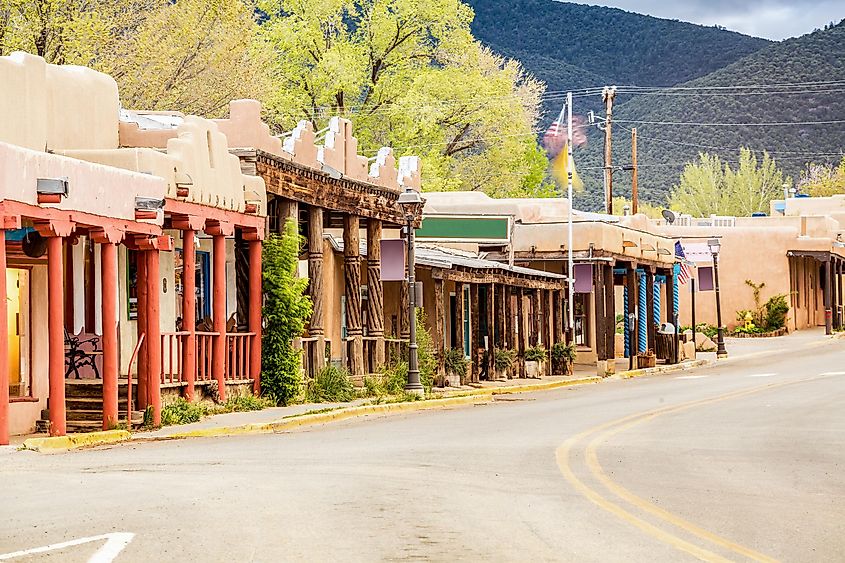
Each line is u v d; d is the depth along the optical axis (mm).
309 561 12938
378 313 46344
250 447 26344
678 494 18938
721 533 15242
